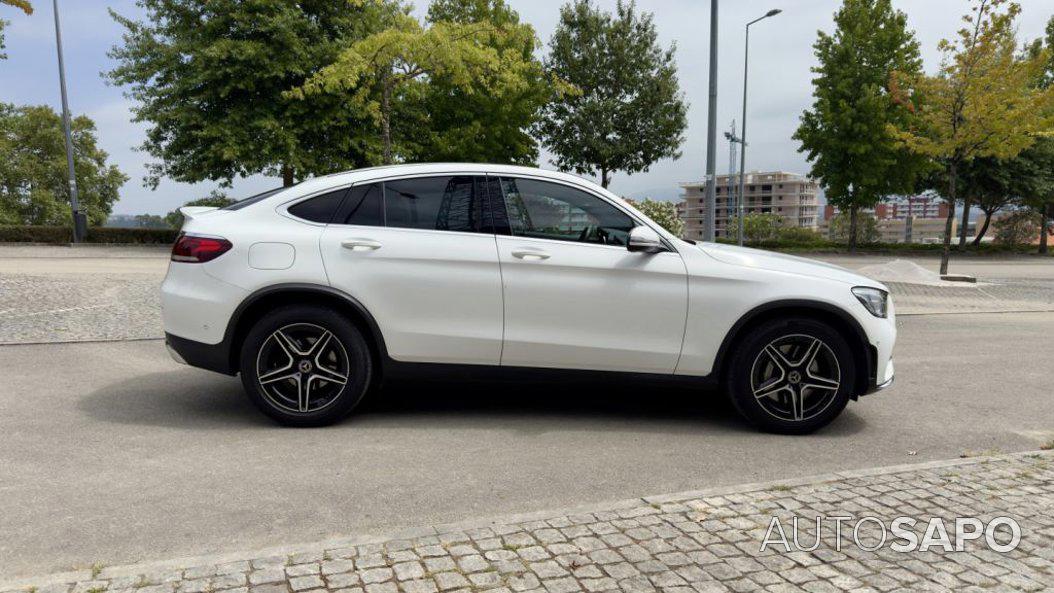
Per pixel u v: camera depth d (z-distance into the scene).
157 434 4.23
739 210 30.12
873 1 29.86
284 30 22.45
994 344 8.37
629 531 2.87
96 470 3.60
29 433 4.19
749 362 4.50
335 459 3.84
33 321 7.91
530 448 4.12
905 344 8.28
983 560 2.66
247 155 23.00
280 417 4.38
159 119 23.22
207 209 4.68
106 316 8.43
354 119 24.53
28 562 2.61
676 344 4.52
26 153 47.00
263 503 3.22
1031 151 33.78
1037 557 2.69
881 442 4.43
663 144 32.06
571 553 2.67
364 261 4.39
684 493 3.29
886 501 3.23
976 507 3.17
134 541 2.81
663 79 31.69
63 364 6.07
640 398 5.37
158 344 7.01
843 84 29.08
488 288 4.43
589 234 4.56
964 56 15.75
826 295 4.49
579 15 31.72
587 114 30.80
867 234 41.16
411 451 4.02
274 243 4.37
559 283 4.45
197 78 22.09
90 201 49.06
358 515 3.12
